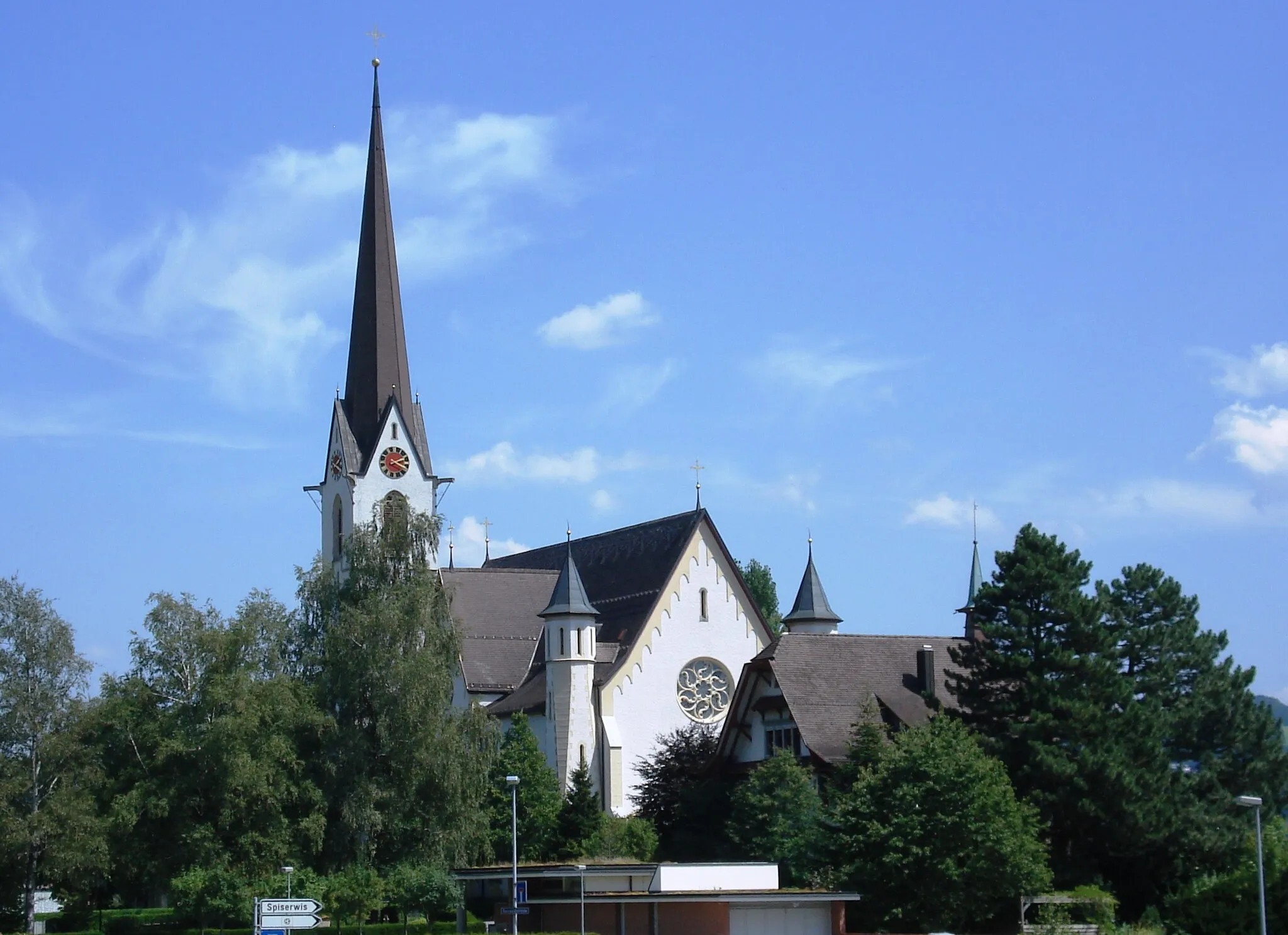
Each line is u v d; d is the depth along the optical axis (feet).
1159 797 244.42
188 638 277.23
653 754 329.11
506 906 239.71
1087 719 248.11
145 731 270.67
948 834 225.97
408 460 405.18
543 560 412.36
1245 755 270.05
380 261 414.00
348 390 411.95
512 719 324.19
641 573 364.38
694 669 352.28
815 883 244.42
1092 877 245.24
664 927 216.74
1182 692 275.80
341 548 331.16
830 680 292.40
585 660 339.57
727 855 272.51
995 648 261.44
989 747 250.78
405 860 267.39
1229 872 238.89
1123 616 282.77
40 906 351.67
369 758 274.77
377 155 418.92
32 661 275.39
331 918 251.60
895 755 236.02
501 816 298.15
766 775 263.70
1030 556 263.49
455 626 294.05
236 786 259.39
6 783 261.65
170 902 288.92
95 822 259.80
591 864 236.84
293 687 278.87
